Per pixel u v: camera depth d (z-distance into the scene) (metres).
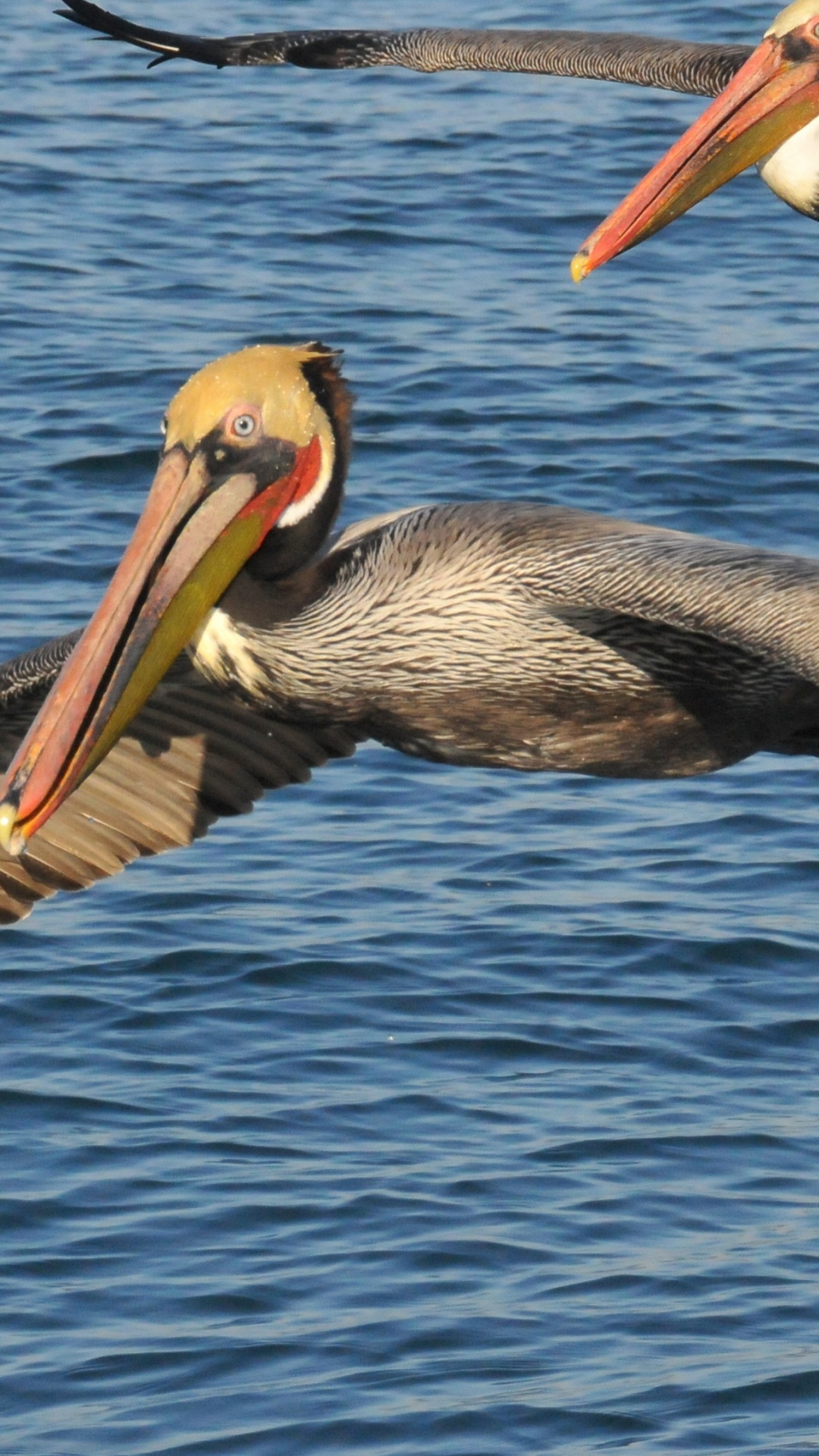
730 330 24.48
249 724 9.39
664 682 8.52
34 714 8.96
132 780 9.41
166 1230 12.53
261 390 8.09
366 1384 11.38
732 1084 13.93
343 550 8.47
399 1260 12.29
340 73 34.41
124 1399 11.34
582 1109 13.66
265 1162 13.10
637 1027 14.48
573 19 36.56
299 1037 14.32
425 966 15.06
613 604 7.82
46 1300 12.06
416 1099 13.74
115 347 23.80
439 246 26.92
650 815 17.09
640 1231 12.57
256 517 8.11
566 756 8.78
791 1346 11.65
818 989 14.82
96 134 31.23
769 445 21.36
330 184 28.89
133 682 7.83
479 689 8.49
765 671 8.47
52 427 21.98
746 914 15.67
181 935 15.45
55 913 15.77
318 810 17.16
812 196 12.34
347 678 8.45
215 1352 11.57
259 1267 12.23
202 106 32.78
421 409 22.19
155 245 26.97
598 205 28.11
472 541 8.36
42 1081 13.86
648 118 31.52
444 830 16.83
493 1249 12.40
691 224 28.12
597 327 24.45
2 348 23.83
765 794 17.36
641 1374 11.40
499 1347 11.64
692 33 35.62
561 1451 10.94
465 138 30.80
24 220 27.78
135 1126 13.45
